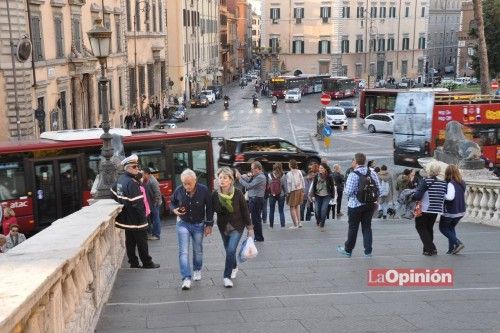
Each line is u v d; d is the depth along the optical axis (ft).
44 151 57.41
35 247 15.57
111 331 20.42
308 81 272.72
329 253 37.55
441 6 386.32
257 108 225.76
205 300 24.73
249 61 537.65
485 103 96.63
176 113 184.55
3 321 8.24
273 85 262.06
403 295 24.66
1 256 13.98
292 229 51.21
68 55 116.06
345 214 68.95
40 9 101.50
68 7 116.16
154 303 24.23
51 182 57.93
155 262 36.14
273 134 153.89
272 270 31.17
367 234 34.58
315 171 60.64
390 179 63.77
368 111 174.29
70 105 117.70
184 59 246.27
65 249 15.01
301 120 186.19
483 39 107.65
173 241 46.21
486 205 51.65
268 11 308.60
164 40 211.20
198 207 27.50
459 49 349.61
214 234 50.52
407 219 59.11
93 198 42.32
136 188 32.04
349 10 302.86
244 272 30.89
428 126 96.02
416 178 63.67
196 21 271.49
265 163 90.27
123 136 63.00
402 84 301.84
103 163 41.78
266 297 24.89
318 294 25.16
